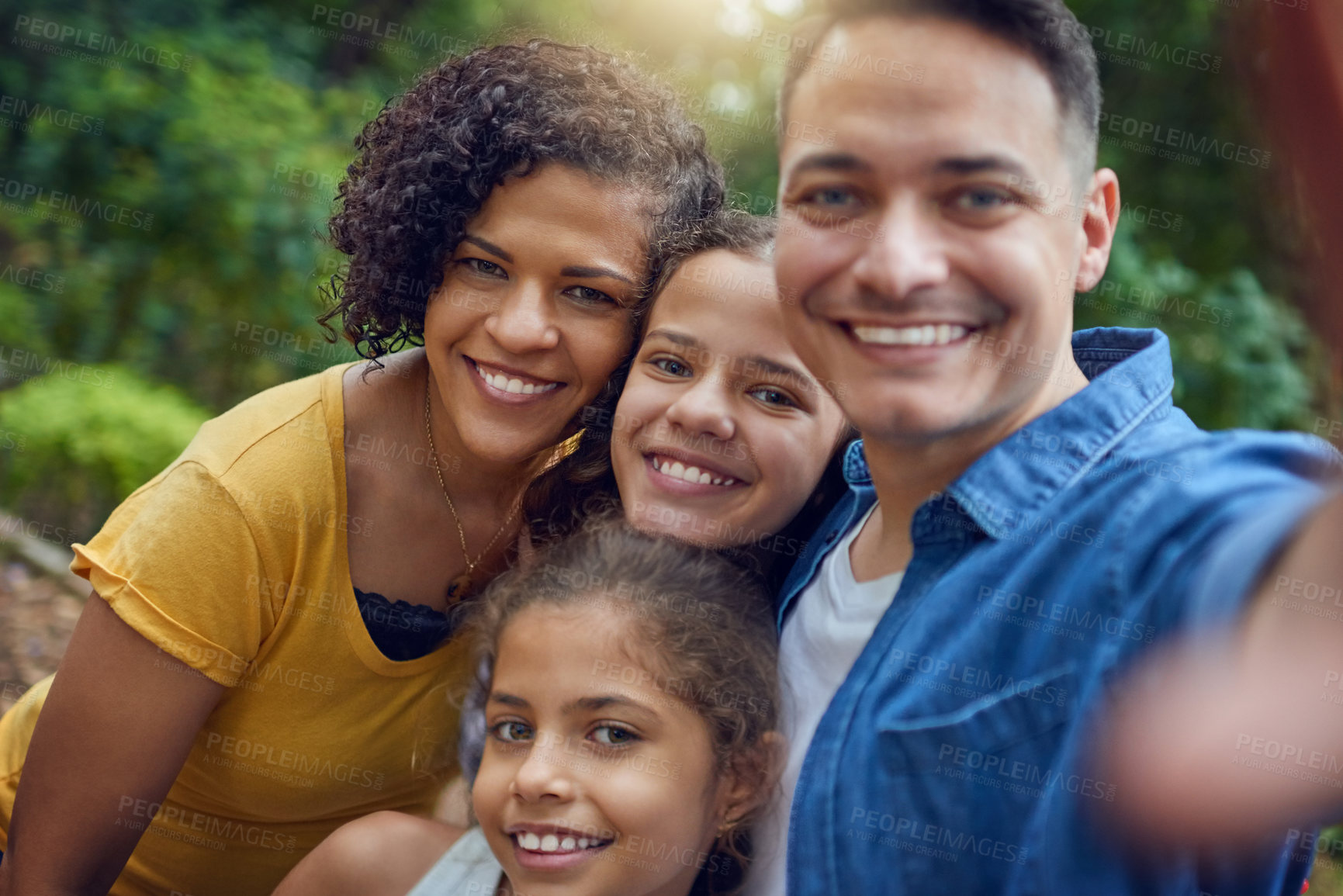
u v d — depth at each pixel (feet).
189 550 3.99
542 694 3.59
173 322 12.05
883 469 3.42
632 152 3.85
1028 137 2.86
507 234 3.83
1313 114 0.87
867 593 3.52
